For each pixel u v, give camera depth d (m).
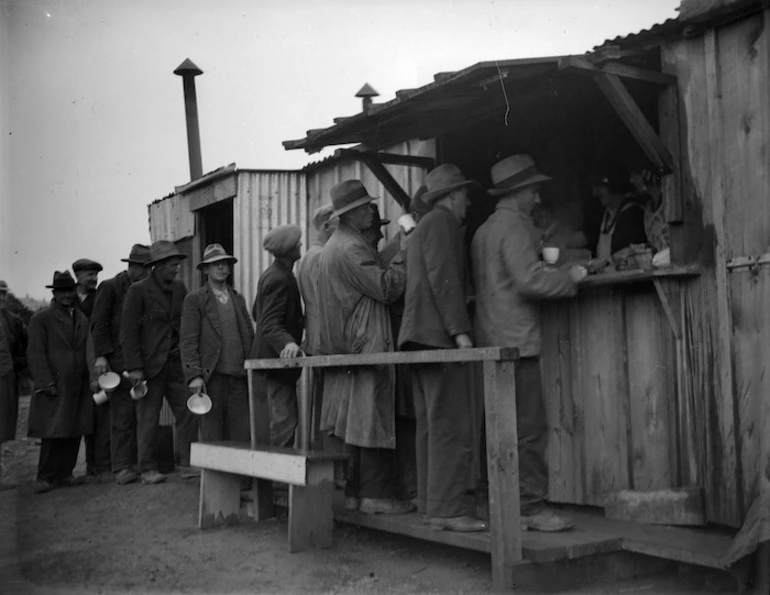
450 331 4.39
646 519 4.40
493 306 4.50
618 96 4.17
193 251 9.39
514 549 3.96
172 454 8.19
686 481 4.32
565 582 4.05
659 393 4.45
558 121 5.79
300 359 5.16
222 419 6.84
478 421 5.14
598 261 4.90
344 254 5.07
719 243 4.15
